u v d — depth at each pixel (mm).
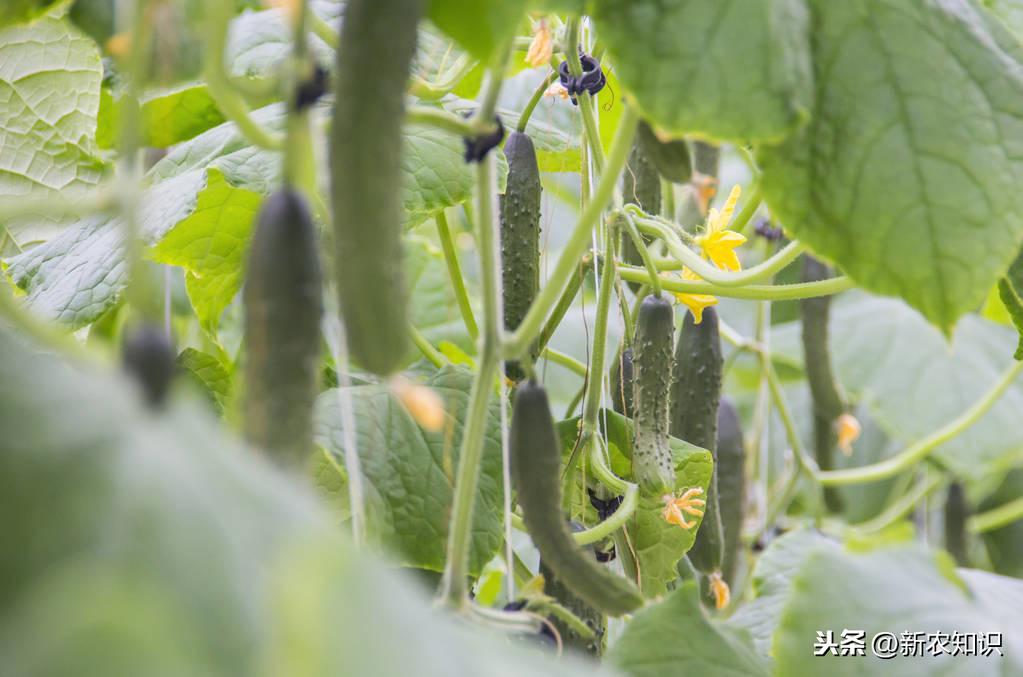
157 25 999
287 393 970
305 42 1003
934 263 1096
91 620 703
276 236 970
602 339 1272
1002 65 1135
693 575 1414
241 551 793
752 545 1613
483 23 1038
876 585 1170
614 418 1338
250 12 1399
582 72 1296
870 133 1100
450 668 863
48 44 1452
